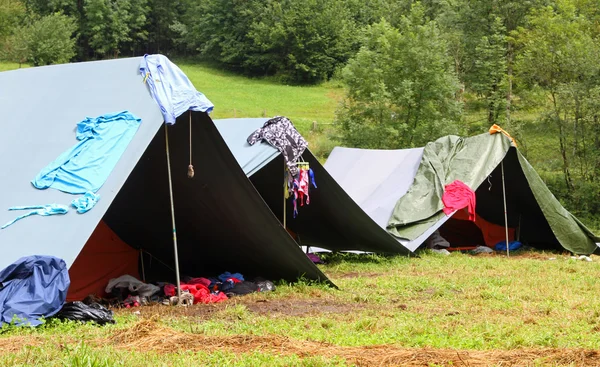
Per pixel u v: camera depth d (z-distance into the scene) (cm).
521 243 1723
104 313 757
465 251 1667
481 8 3597
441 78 3072
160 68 978
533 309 870
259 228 1027
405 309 880
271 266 1102
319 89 5359
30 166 909
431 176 1619
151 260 1148
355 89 3155
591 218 2453
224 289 1040
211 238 1102
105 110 959
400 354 550
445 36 3581
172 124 923
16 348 592
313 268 1041
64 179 876
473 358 538
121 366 509
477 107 3784
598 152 2488
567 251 1634
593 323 764
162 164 998
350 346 606
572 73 2592
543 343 630
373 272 1278
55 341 620
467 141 1669
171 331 649
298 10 5744
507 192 1692
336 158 1970
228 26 6009
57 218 835
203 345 598
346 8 6012
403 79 3120
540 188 1620
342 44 5716
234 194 998
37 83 1056
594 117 2494
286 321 771
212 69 6056
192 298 936
